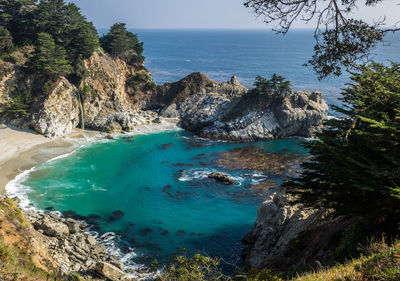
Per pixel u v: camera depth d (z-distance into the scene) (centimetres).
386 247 1026
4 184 5388
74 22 9750
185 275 1647
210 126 9306
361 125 1795
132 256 3609
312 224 2689
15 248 1756
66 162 6650
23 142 7125
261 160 7075
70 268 3016
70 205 4819
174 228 4284
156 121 10094
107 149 7619
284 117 8844
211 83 11150
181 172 6328
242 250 3775
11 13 9181
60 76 8200
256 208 4869
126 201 5047
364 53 1076
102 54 10156
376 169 1502
